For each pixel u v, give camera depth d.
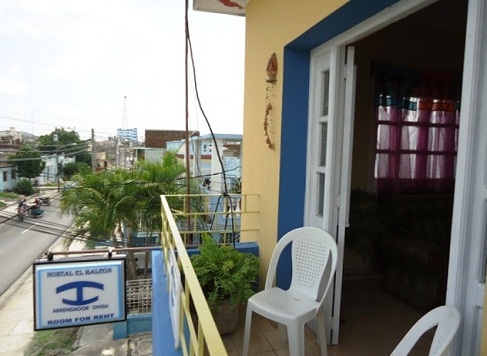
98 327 5.74
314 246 2.04
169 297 1.88
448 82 3.62
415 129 3.57
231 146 11.77
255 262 2.51
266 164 2.68
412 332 1.17
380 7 1.61
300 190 2.45
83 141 20.56
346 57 2.04
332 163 2.07
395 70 3.43
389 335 2.22
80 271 3.79
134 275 7.70
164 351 1.45
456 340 1.08
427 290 2.50
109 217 7.27
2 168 18.11
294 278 2.09
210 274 2.33
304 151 2.43
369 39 3.37
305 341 2.14
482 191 1.04
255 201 2.96
